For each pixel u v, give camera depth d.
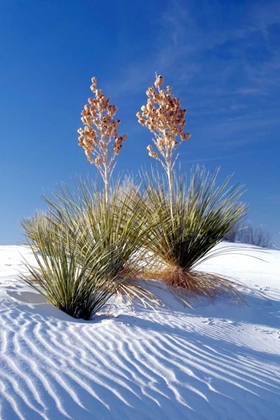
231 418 2.37
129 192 6.79
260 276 8.98
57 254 4.92
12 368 2.52
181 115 7.29
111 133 7.65
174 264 6.46
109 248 5.35
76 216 6.12
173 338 3.67
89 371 2.63
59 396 2.23
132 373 2.70
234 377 2.89
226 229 6.76
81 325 3.88
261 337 4.54
